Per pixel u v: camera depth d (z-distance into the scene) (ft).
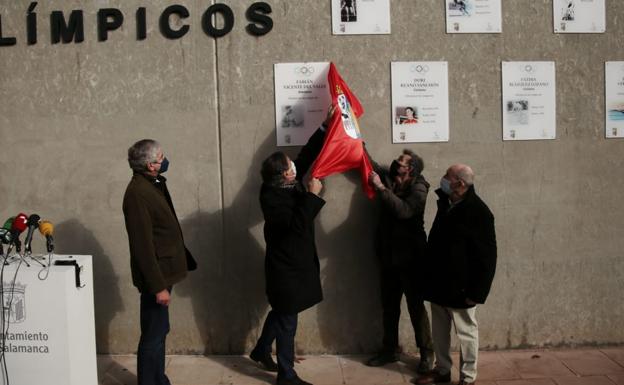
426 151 15.83
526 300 16.21
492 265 12.91
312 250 13.92
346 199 15.92
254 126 15.65
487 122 15.87
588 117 16.05
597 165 16.12
